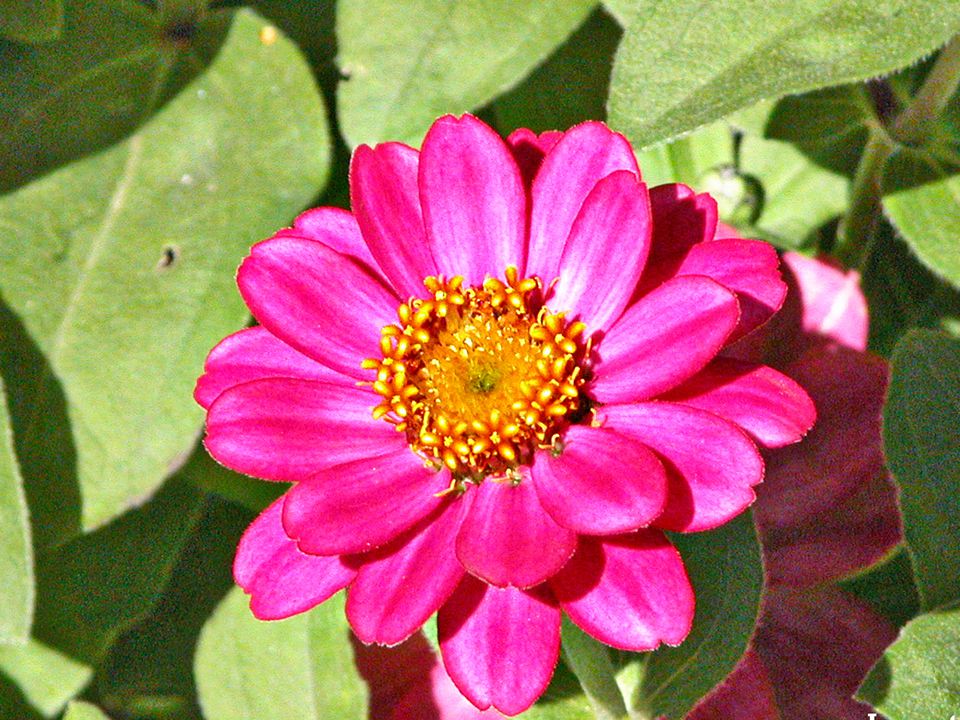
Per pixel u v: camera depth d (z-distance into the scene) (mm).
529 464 154
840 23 161
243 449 151
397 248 160
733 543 162
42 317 198
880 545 184
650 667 165
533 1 202
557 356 154
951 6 159
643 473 138
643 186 146
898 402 172
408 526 148
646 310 148
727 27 162
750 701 178
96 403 196
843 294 189
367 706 190
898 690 161
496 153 158
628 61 163
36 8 198
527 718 174
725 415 146
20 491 182
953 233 198
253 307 156
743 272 151
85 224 201
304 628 201
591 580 141
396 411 156
